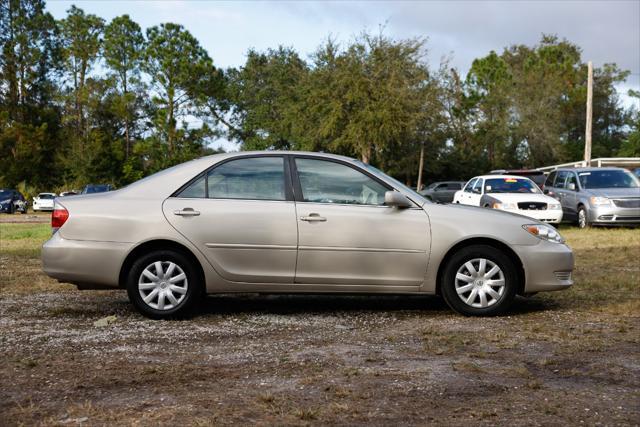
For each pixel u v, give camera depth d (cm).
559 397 413
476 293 690
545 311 718
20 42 6481
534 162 6612
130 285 669
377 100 4059
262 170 699
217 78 6188
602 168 2128
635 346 554
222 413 381
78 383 444
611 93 8100
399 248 684
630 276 973
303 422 367
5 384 443
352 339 583
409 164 5544
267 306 756
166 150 6022
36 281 930
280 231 679
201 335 600
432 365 490
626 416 379
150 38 6094
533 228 701
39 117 6619
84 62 6975
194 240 673
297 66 5062
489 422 368
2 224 2586
